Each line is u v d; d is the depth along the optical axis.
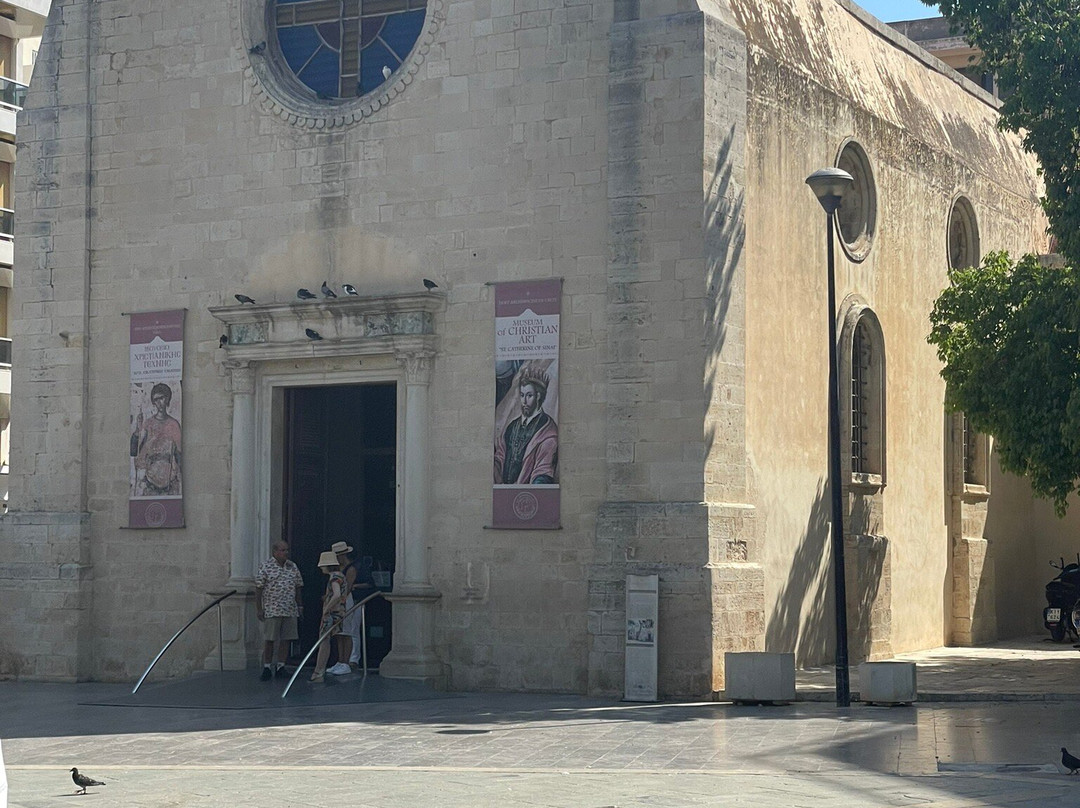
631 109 23.84
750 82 24.97
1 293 45.34
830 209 22.22
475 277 24.98
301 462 27.23
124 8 28.08
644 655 22.73
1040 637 35.66
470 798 14.23
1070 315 24.02
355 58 26.78
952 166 33.25
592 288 24.11
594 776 15.54
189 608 26.88
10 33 45.56
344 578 24.88
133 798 14.56
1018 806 13.30
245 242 26.81
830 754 16.88
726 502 23.55
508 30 25.02
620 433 23.58
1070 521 36.75
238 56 27.08
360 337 25.53
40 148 28.53
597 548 23.48
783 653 22.00
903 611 30.39
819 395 27.20
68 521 27.73
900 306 30.62
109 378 27.86
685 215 23.38
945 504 32.53
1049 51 23.75
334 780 15.59
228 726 20.50
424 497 25.00
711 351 23.33
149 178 27.67
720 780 15.09
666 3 23.81
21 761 17.73
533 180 24.66
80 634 27.50
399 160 25.69
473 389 24.89
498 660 24.41
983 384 25.67
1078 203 23.72
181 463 27.05
